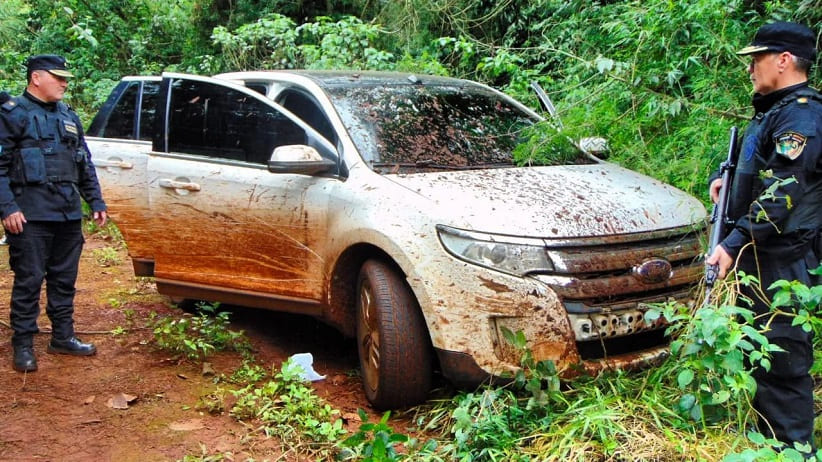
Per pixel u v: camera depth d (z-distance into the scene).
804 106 2.86
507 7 9.70
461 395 3.61
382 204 3.75
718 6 5.13
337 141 4.25
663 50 5.46
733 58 5.21
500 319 3.39
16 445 3.44
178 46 14.23
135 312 5.55
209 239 4.68
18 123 4.19
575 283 3.40
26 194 4.22
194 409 3.85
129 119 5.32
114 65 14.05
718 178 3.30
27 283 4.27
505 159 4.44
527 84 7.18
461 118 4.69
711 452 2.93
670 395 3.33
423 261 3.50
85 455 3.37
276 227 4.35
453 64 10.10
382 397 3.70
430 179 3.92
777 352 3.01
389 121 4.44
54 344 4.59
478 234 3.44
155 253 4.98
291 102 4.70
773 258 2.97
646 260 3.54
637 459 2.93
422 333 3.64
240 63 10.79
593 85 6.30
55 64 4.26
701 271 3.71
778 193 2.82
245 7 12.85
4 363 4.42
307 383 4.12
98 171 5.16
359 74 5.00
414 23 10.37
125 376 4.27
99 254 7.37
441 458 3.19
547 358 3.37
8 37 13.92
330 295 4.11
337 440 3.48
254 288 4.54
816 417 3.36
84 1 13.95
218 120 4.76
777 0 5.39
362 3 12.03
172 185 4.78
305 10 12.48
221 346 4.74
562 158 4.62
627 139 5.35
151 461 3.32
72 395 4.00
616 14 6.91
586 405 3.30
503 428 3.21
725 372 2.93
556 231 3.48
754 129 3.04
